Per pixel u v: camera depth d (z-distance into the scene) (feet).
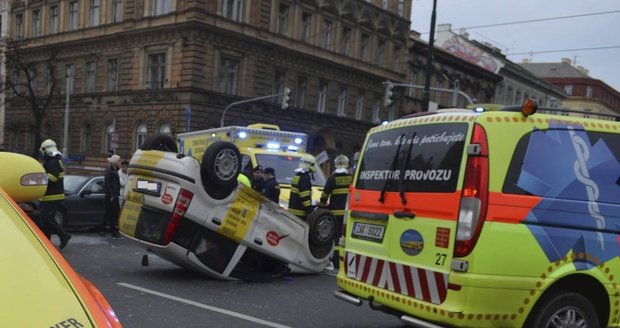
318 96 126.82
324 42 127.13
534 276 13.10
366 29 137.08
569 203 13.73
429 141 14.66
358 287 16.08
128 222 24.36
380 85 141.59
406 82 148.97
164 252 23.18
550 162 13.71
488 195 12.96
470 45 181.27
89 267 26.25
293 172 37.06
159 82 108.88
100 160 118.11
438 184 13.91
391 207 15.28
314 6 123.34
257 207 24.34
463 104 169.07
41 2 133.69
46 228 29.91
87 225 39.50
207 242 23.49
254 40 110.22
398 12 147.13
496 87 184.75
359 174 17.25
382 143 16.52
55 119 130.72
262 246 24.71
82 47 123.34
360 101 138.10
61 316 6.32
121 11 115.55
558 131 14.02
